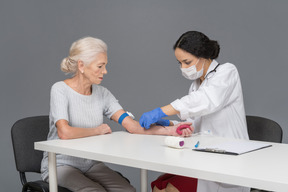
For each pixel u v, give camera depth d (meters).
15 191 3.11
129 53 3.98
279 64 3.47
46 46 4.16
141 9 3.90
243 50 3.57
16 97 4.19
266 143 1.60
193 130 1.84
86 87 1.92
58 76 4.14
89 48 1.79
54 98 1.85
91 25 4.07
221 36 3.63
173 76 3.83
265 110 3.55
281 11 3.43
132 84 4.00
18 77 4.19
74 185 1.75
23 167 1.96
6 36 4.17
